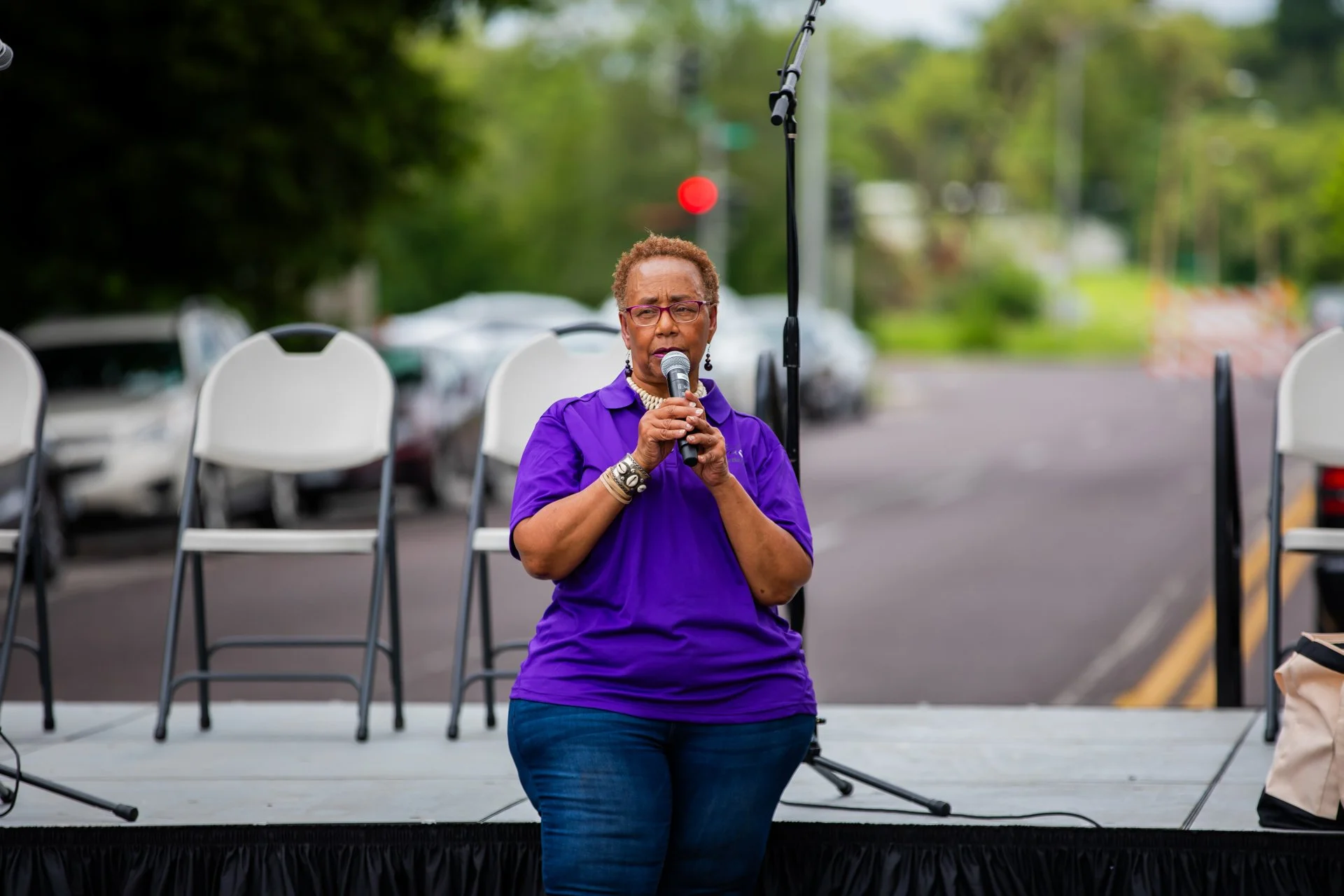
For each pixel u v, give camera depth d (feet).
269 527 74.90
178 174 80.33
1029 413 161.99
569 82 344.69
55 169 79.82
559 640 19.95
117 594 58.39
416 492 84.64
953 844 21.81
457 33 97.76
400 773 26.68
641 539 19.76
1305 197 501.56
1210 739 28.53
